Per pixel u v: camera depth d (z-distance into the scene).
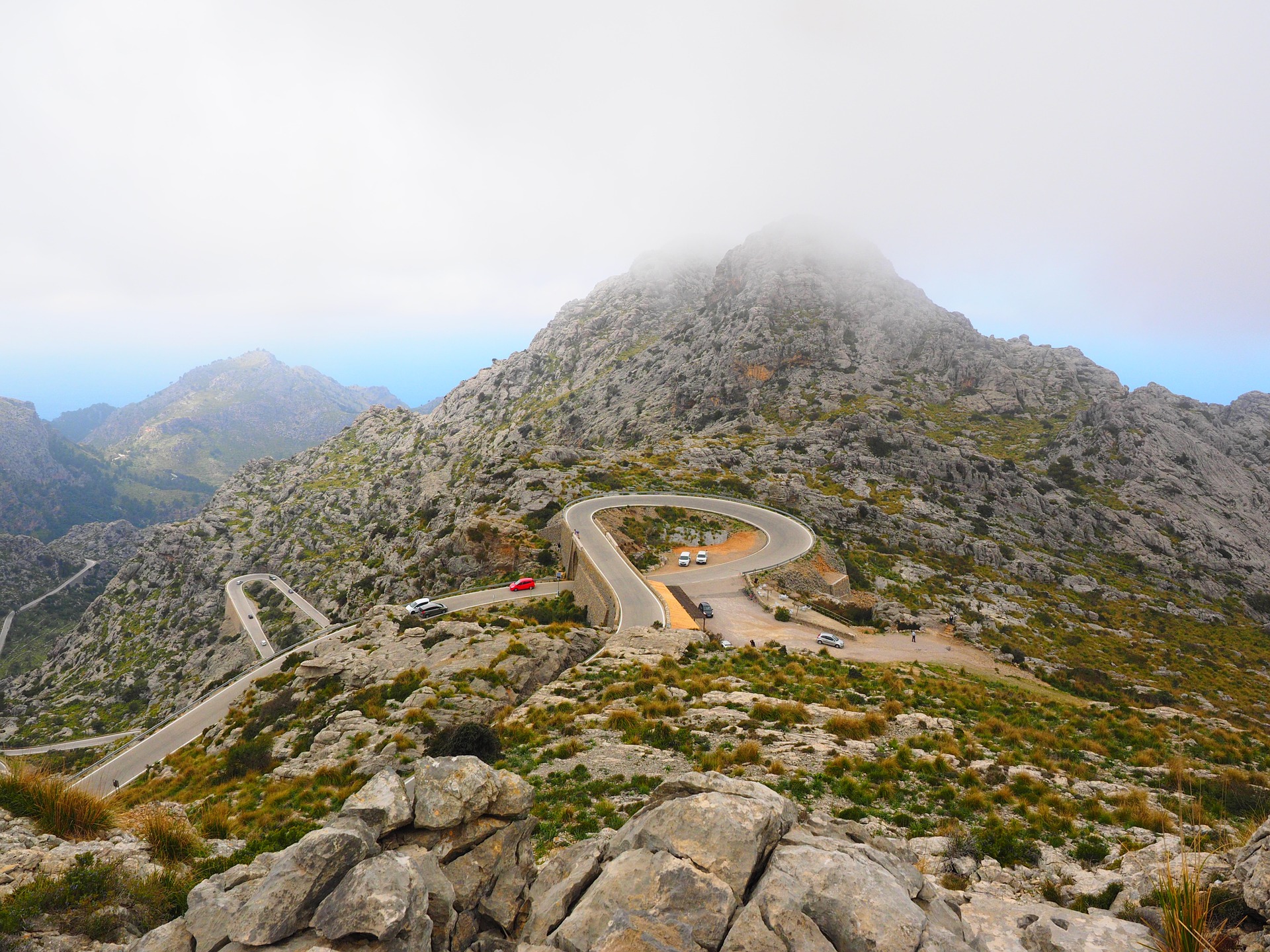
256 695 55.94
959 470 142.62
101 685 166.75
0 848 10.22
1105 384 195.12
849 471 136.25
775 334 199.88
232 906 7.73
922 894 8.20
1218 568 126.25
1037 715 30.38
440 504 154.62
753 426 168.75
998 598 98.44
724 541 92.50
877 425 152.38
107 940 8.75
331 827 8.64
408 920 7.41
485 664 43.72
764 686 33.50
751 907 7.18
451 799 9.51
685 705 29.92
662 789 9.95
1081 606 104.31
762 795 9.27
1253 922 7.68
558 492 113.56
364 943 7.18
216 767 39.84
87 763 69.44
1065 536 134.25
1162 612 107.25
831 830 9.53
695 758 22.77
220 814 15.82
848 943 6.75
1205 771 22.67
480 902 8.80
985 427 176.00
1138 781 21.09
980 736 25.41
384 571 140.62
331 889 7.70
